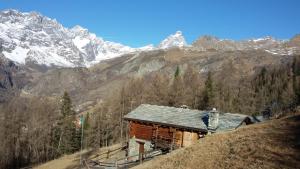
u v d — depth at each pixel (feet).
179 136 165.68
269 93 426.92
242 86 515.09
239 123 157.28
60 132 346.33
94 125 346.54
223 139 108.88
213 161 93.56
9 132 353.51
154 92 368.48
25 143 357.00
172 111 178.91
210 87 348.79
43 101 429.38
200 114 171.42
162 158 116.88
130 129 181.27
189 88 383.24
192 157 101.30
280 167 79.87
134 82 409.49
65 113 346.95
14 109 404.57
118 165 147.54
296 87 379.35
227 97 386.52
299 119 107.86
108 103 388.78
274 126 107.96
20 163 344.49
